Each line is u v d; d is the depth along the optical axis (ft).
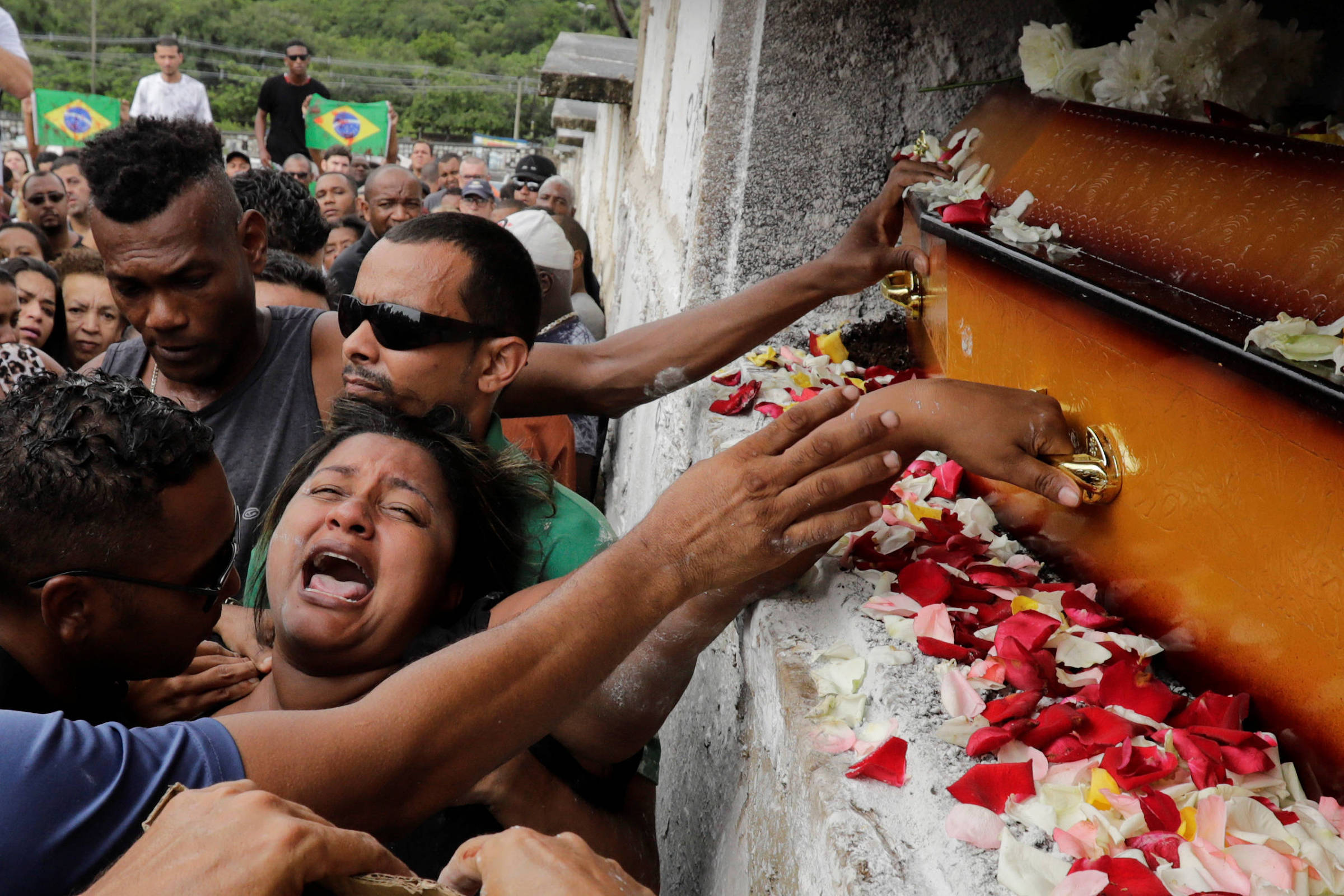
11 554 4.21
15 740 3.15
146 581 4.39
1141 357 4.29
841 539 5.36
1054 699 4.05
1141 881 3.02
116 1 194.59
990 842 3.35
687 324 7.04
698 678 7.16
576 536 5.92
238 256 6.77
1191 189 4.70
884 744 3.88
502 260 6.01
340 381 7.08
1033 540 5.39
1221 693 3.94
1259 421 3.64
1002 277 5.57
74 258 13.02
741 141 8.57
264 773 3.54
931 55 8.19
